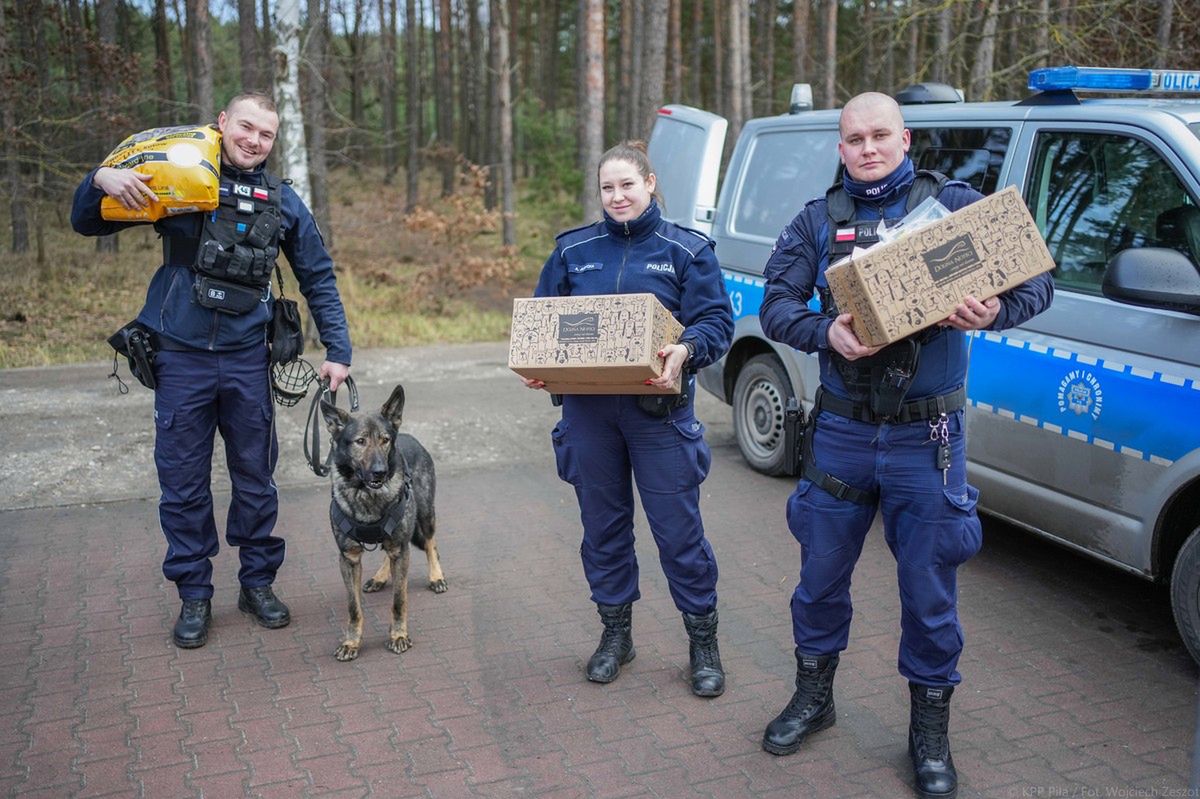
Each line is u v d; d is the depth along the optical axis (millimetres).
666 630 4121
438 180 31172
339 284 14789
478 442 7023
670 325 3125
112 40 16641
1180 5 9711
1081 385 3957
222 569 4793
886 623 4160
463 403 8141
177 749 3223
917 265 2535
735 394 6438
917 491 2824
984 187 4539
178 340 3797
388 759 3162
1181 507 3715
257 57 20453
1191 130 3785
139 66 16672
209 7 15992
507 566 4852
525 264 19781
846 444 2896
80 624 4172
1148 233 3801
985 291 2559
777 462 6074
